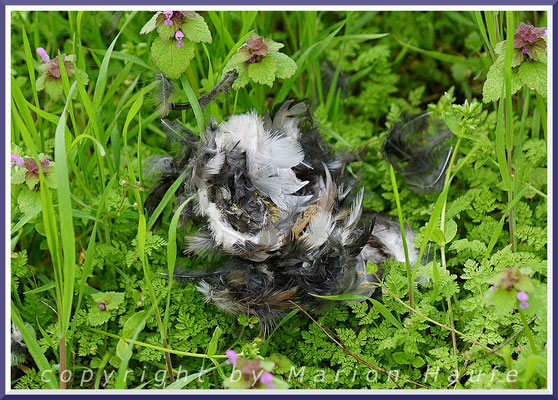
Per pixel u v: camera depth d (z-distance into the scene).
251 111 0.60
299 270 0.55
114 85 0.61
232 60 0.59
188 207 0.57
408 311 0.56
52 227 0.53
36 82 0.60
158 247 0.59
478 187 0.62
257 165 0.57
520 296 0.50
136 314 0.55
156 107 0.61
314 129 0.61
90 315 0.56
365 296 0.56
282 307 0.56
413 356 0.55
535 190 0.59
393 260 0.58
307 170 0.58
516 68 0.57
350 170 0.61
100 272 0.61
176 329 0.57
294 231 0.55
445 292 0.56
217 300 0.56
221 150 0.57
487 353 0.55
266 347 0.56
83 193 0.62
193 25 0.58
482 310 0.55
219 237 0.55
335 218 0.57
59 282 0.54
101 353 0.58
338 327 0.58
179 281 0.58
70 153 0.59
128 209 0.61
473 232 0.60
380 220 0.60
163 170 0.59
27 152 0.58
